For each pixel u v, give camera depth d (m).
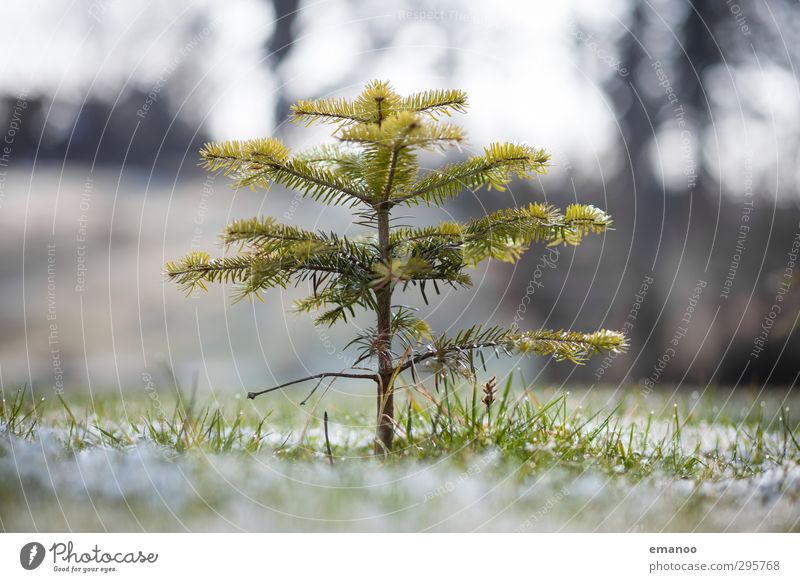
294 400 3.53
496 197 6.16
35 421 2.58
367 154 2.37
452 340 2.45
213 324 6.40
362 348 2.45
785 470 2.50
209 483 2.36
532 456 2.48
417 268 2.36
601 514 2.36
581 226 2.43
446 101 2.42
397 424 2.50
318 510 2.32
